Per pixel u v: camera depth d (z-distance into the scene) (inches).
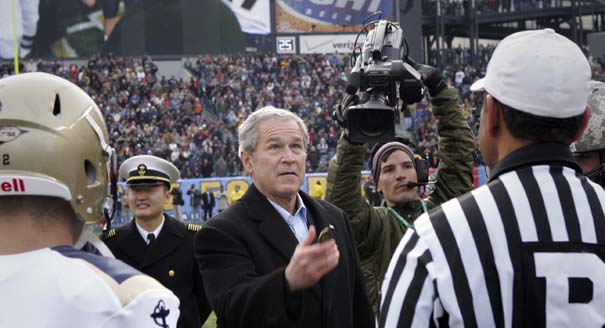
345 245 158.6
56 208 91.0
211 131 1523.1
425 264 98.1
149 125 1508.4
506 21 1962.4
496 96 101.7
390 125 169.9
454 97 191.0
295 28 1785.2
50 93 92.5
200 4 1756.9
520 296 96.2
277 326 125.3
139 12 1742.1
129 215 1122.7
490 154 107.0
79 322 84.4
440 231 99.1
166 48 1754.4
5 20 1711.4
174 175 249.8
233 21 1768.0
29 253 88.3
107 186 98.0
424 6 1879.9
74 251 90.0
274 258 148.6
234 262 145.0
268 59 1731.1
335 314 149.3
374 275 189.2
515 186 100.3
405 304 98.3
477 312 96.2
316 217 158.7
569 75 99.0
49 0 1717.5
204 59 1712.6
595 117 176.2
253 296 127.0
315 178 1248.8
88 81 1627.7
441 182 194.4
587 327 95.5
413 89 175.5
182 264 242.5
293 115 158.6
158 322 86.4
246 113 1593.3
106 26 1738.4
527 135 101.1
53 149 89.7
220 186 1238.9
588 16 2143.2
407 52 190.5
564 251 97.0
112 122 1524.4
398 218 190.5
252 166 156.9
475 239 97.9
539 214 98.5
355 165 183.5
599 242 98.1
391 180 193.9
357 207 185.3
